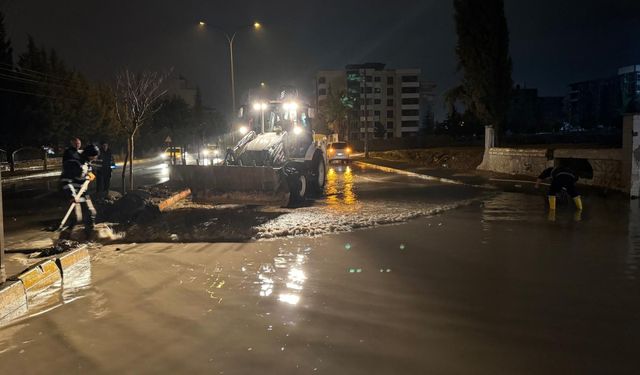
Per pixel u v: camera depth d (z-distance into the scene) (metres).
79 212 11.90
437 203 15.05
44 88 40.31
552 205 13.52
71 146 11.38
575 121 116.62
